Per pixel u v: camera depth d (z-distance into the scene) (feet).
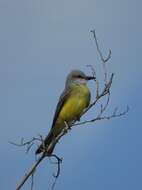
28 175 27.32
